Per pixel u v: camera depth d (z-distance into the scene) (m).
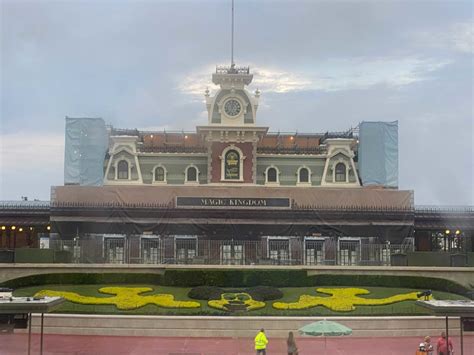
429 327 48.09
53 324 47.56
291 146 95.00
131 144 83.38
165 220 75.50
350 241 76.50
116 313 49.12
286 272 61.47
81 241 69.06
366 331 47.50
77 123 83.31
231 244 72.12
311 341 45.94
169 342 44.91
